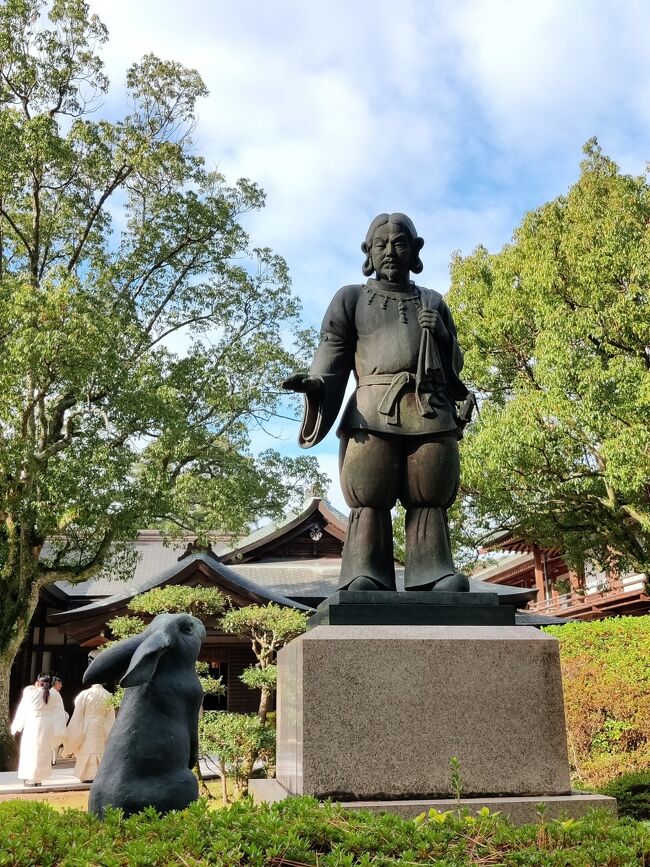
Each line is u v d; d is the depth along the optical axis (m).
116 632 11.50
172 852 2.74
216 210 19.45
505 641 4.12
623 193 18.84
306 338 19.50
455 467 4.75
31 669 23.33
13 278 16.59
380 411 4.67
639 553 18.97
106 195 19.47
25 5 17.38
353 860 2.86
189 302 19.75
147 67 18.80
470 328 20.05
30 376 15.81
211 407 18.16
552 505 19.45
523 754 3.96
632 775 6.83
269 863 2.73
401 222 5.09
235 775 10.27
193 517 18.38
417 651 4.02
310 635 4.02
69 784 13.45
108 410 15.99
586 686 8.41
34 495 16.31
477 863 2.87
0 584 18.31
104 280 18.22
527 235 20.73
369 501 4.66
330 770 3.80
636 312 15.20
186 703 4.43
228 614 11.63
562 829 3.12
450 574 4.57
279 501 18.50
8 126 16.75
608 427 14.85
